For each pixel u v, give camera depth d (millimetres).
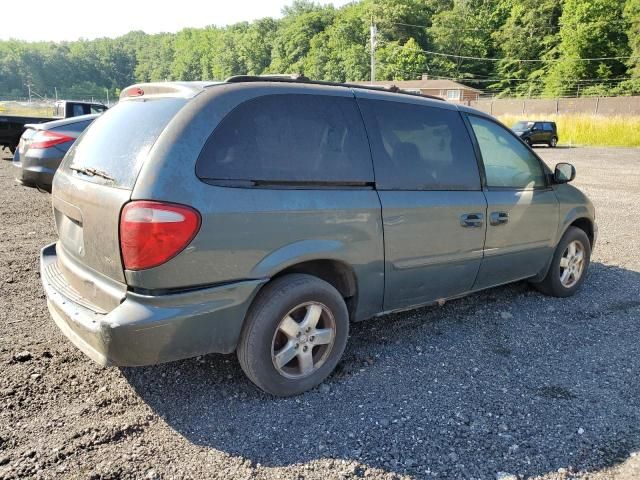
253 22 127250
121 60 165000
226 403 3027
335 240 3117
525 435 2807
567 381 3412
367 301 3428
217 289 2709
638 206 10617
